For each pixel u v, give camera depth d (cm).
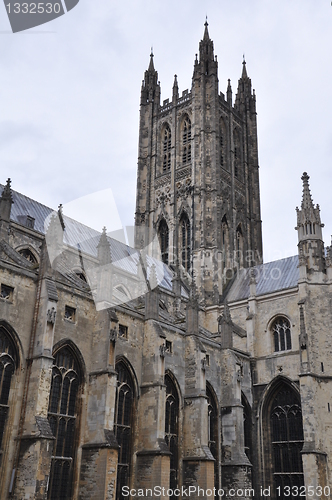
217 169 11388
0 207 6788
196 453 6406
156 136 12662
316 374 7706
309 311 8150
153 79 13350
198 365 6831
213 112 11850
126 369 6166
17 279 5116
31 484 4388
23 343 4981
